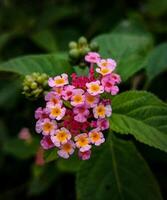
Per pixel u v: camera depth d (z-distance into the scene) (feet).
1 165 1.08
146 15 1.14
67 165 0.78
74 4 1.22
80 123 0.57
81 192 0.64
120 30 1.01
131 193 0.64
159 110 0.58
